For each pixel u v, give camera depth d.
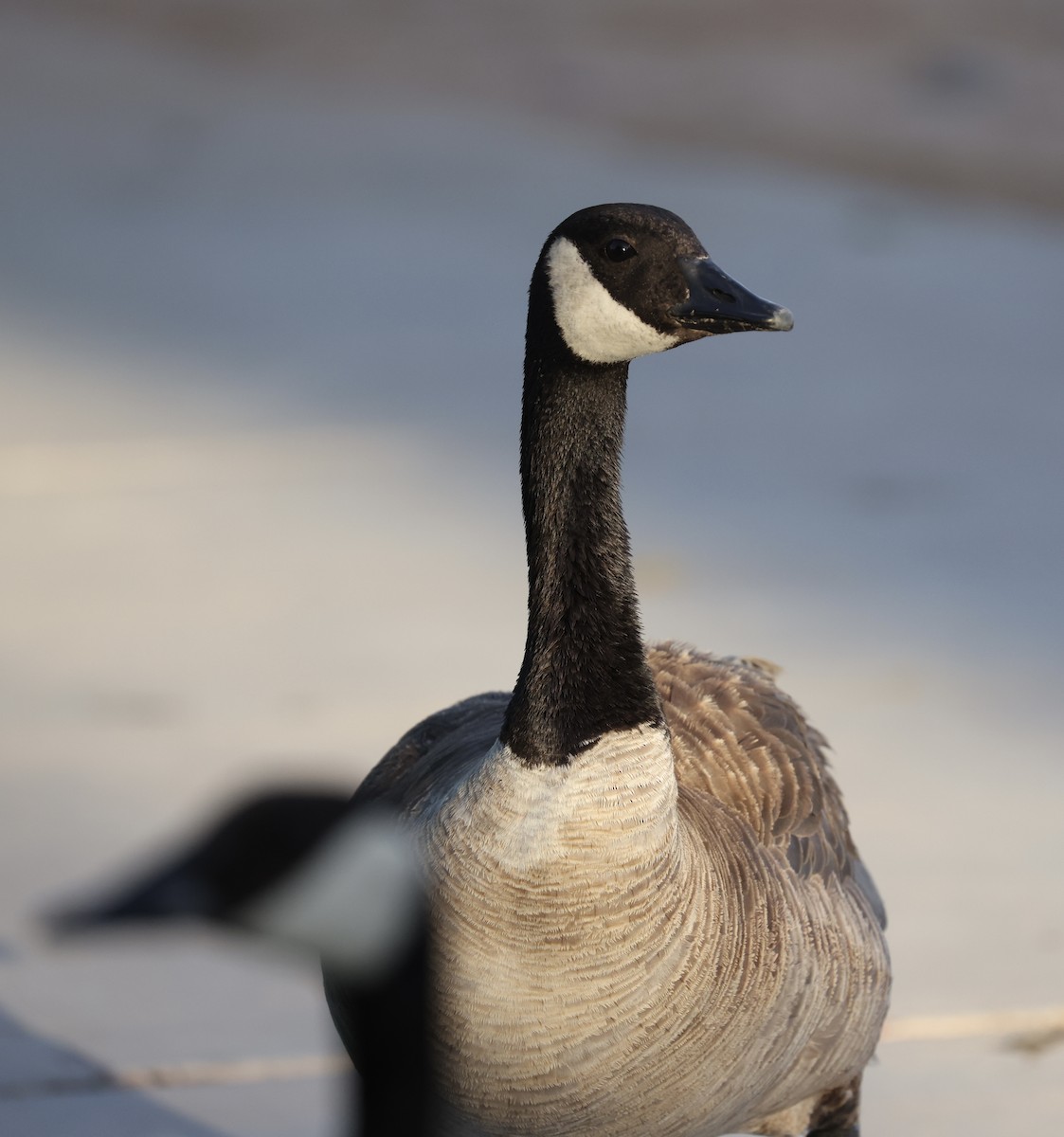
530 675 7.04
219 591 14.78
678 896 6.83
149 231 26.31
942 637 13.73
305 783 4.30
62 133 32.53
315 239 25.72
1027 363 20.22
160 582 14.95
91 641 13.86
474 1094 6.98
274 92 35.34
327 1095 8.79
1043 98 30.45
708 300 7.36
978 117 29.69
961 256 23.89
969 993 9.58
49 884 10.37
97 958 10.01
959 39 34.19
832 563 15.05
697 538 15.58
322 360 20.64
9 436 18.19
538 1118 7.02
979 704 12.75
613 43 36.47
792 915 7.35
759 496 16.55
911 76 32.25
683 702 8.16
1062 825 11.20
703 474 17.12
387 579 14.99
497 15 39.88
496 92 34.03
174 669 13.38
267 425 18.53
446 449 17.94
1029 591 14.53
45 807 11.30
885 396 19.27
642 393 19.59
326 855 4.22
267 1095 8.79
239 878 4.15
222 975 9.92
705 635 13.68
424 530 16.03
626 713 6.93
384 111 33.41
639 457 17.56
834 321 21.58
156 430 18.39
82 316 22.45
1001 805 11.43
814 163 27.94
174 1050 9.16
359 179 28.89
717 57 34.62
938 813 11.34
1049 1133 8.51
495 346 21.16
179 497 16.73
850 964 7.64
